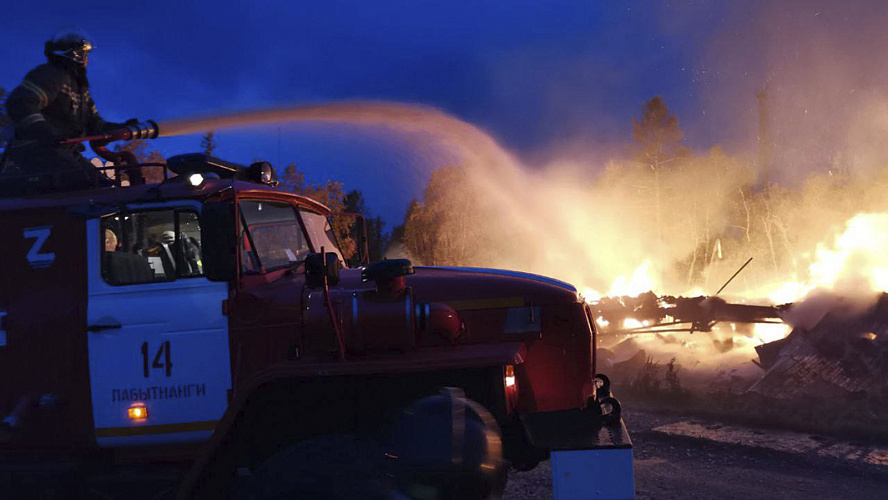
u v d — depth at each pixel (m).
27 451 4.21
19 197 4.50
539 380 4.22
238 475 3.87
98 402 4.14
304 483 3.50
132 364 4.13
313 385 3.94
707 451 7.26
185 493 3.71
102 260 4.27
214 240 3.90
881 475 6.23
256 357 4.09
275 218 4.70
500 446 3.68
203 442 4.11
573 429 3.78
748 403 8.70
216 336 4.12
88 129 5.41
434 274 4.48
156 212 4.34
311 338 3.95
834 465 6.57
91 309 4.20
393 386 3.93
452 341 4.09
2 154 4.84
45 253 4.30
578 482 3.43
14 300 4.29
